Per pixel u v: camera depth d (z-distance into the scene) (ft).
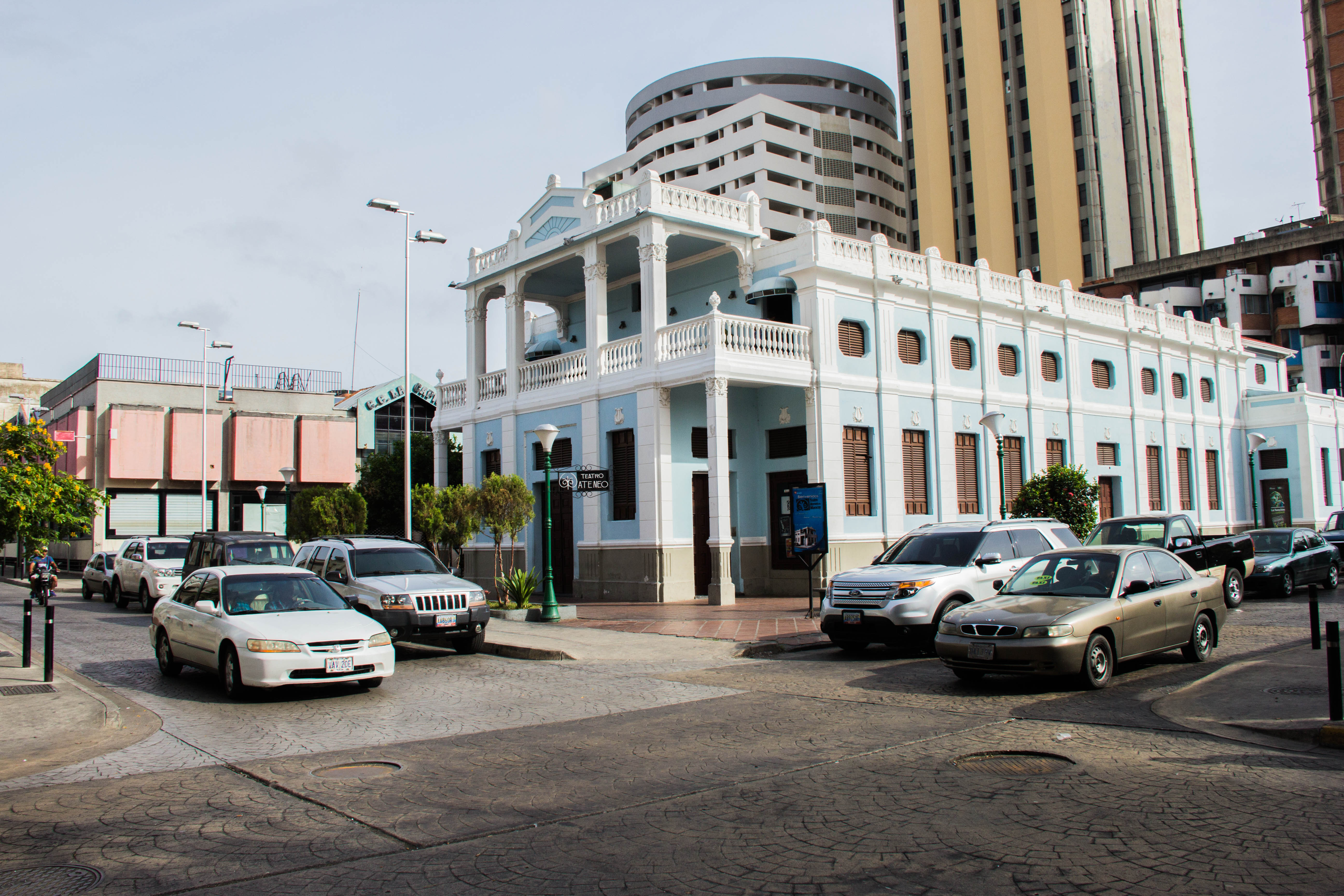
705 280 87.71
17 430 55.01
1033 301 96.53
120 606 82.64
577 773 23.07
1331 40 223.51
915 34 273.95
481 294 96.53
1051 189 240.73
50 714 32.01
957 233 261.24
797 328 76.13
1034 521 50.42
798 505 60.03
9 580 130.11
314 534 87.30
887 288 81.92
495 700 34.71
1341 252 189.57
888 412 80.69
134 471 128.26
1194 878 14.98
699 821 18.71
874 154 280.51
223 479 137.18
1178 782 20.61
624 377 77.71
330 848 17.62
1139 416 108.68
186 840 18.29
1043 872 15.39
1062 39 245.65
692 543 76.38
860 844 17.02
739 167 265.13
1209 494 121.08
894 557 47.85
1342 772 21.24
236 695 35.24
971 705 30.71
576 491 69.92
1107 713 28.55
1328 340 190.19
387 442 163.94
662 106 289.94
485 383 95.30
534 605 66.08
